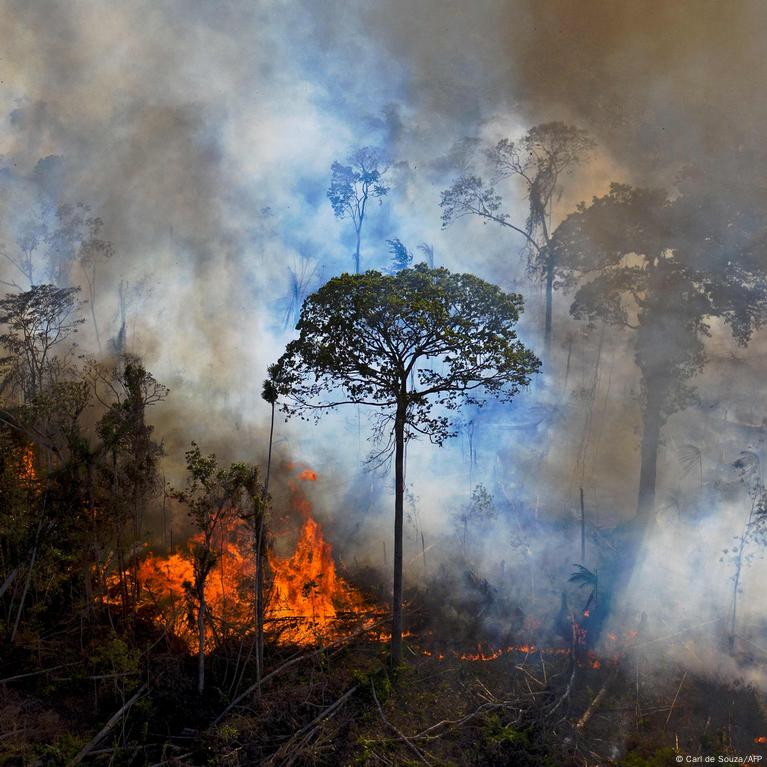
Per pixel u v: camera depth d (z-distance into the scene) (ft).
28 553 56.29
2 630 55.21
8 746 46.80
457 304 55.62
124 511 58.95
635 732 53.83
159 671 55.01
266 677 55.16
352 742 50.90
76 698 53.26
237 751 48.88
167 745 48.96
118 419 59.06
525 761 49.57
